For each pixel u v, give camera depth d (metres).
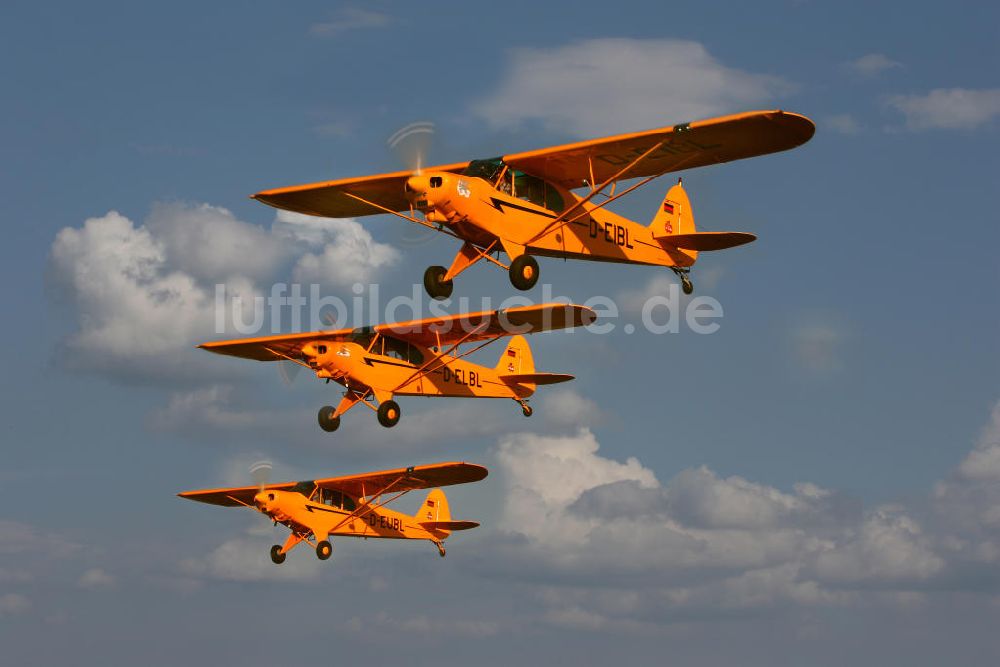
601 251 25.25
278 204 27.47
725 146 22.69
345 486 38.62
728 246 26.78
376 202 27.22
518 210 23.27
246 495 40.03
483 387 34.16
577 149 22.92
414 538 41.75
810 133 22.02
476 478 37.84
